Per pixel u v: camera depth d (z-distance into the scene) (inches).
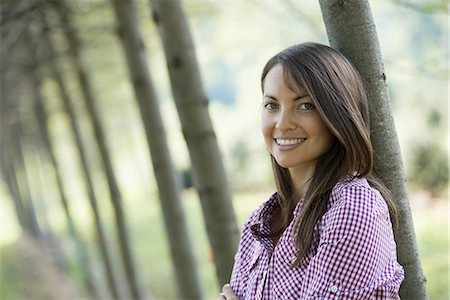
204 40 258.2
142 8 197.9
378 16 228.4
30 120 526.6
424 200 389.4
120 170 1331.2
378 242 58.2
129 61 175.5
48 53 278.5
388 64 143.3
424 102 405.1
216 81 1034.1
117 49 371.2
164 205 176.4
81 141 347.6
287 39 239.5
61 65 308.2
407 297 71.1
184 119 117.6
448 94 380.5
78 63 271.3
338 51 67.8
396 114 433.4
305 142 63.2
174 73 117.5
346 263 57.4
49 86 435.2
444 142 405.4
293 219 64.9
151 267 529.3
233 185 726.5
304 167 68.0
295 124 62.8
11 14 149.0
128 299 381.4
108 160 279.6
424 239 312.8
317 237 61.4
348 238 57.6
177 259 177.0
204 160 117.6
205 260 472.1
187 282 176.1
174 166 179.8
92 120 278.7
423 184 410.9
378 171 69.6
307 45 63.4
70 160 1022.4
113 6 175.8
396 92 441.4
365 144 61.1
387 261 59.4
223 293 74.0
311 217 61.6
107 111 642.8
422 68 135.3
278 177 71.7
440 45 163.9
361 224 57.8
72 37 258.8
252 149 743.7
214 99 1127.0
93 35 297.0
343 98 60.8
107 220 676.7
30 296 515.5
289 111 62.8
